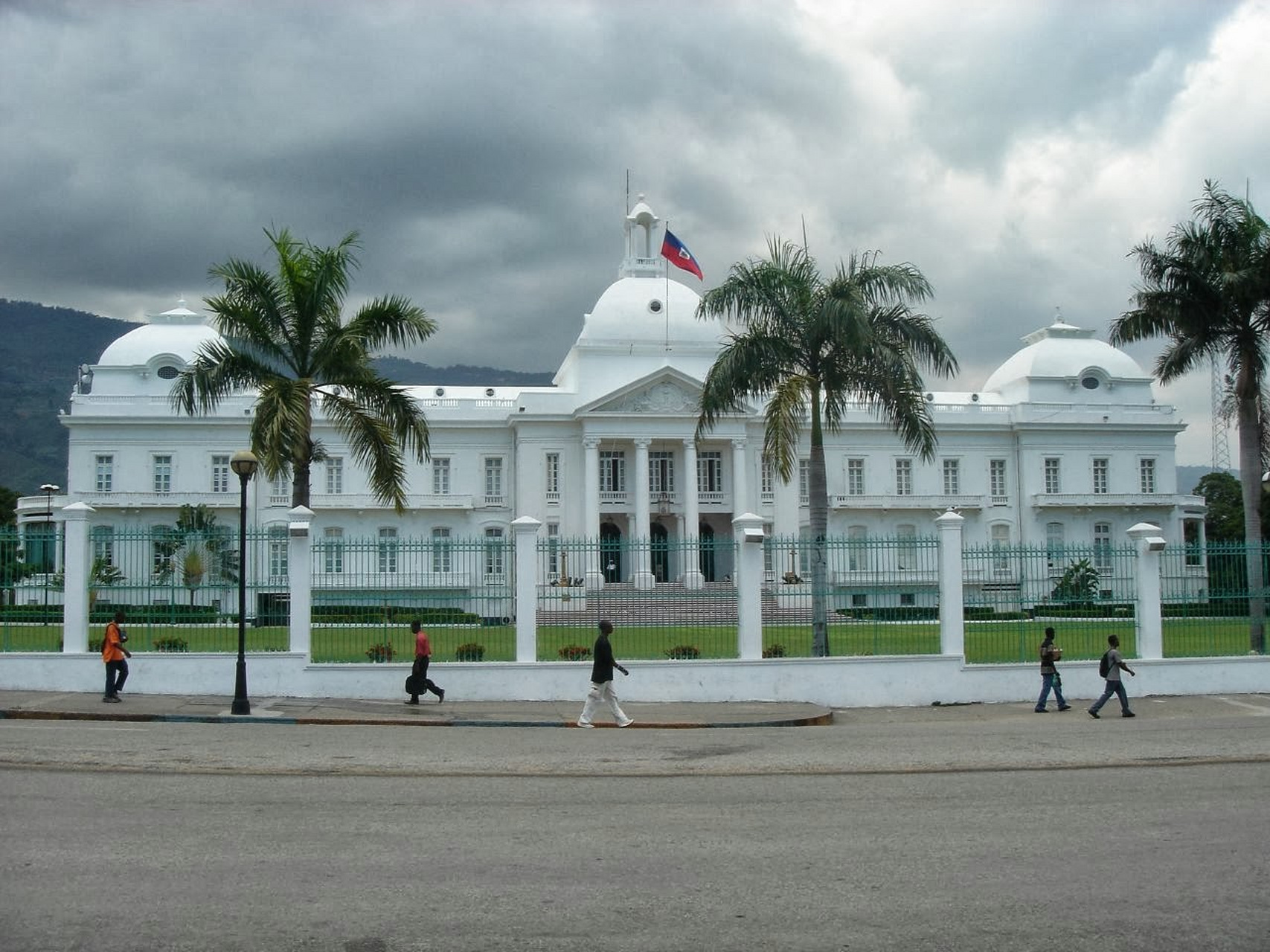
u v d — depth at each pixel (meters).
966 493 71.12
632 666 26.00
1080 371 72.75
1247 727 22.38
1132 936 9.24
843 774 16.44
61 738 18.52
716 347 68.69
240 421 65.00
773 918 9.59
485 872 10.80
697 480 67.12
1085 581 30.58
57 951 8.61
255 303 30.98
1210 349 36.22
